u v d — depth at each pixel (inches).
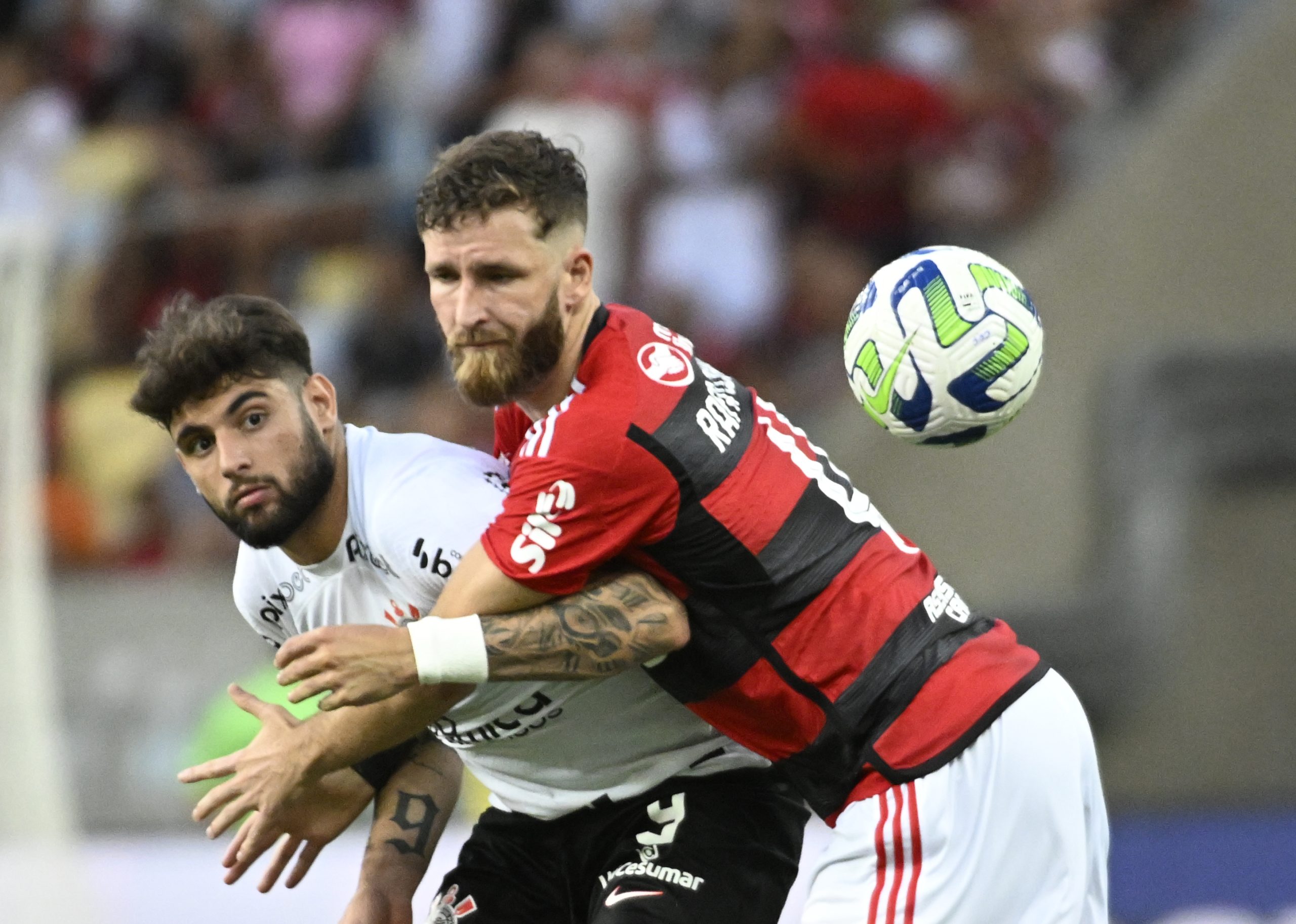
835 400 999.0
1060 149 1117.1
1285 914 887.1
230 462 422.6
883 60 1128.8
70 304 855.7
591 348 431.5
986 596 991.0
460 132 1107.9
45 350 843.4
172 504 895.1
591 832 479.2
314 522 443.2
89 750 840.9
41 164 1125.1
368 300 913.5
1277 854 895.1
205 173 1124.5
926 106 1074.1
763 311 1018.7
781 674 435.5
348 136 1128.8
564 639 415.2
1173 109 1042.7
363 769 489.1
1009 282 440.8
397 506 439.5
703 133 1052.5
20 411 787.4
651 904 452.1
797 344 1024.2
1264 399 984.3
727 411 440.8
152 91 1186.0
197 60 1187.3
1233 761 967.0
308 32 1165.7
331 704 407.5
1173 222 1030.4
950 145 1080.8
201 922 769.6
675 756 470.9
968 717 433.1
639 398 424.5
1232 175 1029.8
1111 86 1152.2
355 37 1163.9
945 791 429.4
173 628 865.5
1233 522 979.9
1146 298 1027.3
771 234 1034.7
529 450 420.8
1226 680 972.6
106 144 1137.4
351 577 454.0
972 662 440.1
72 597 862.5
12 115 1169.4
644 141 1021.8
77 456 866.1
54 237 853.2
